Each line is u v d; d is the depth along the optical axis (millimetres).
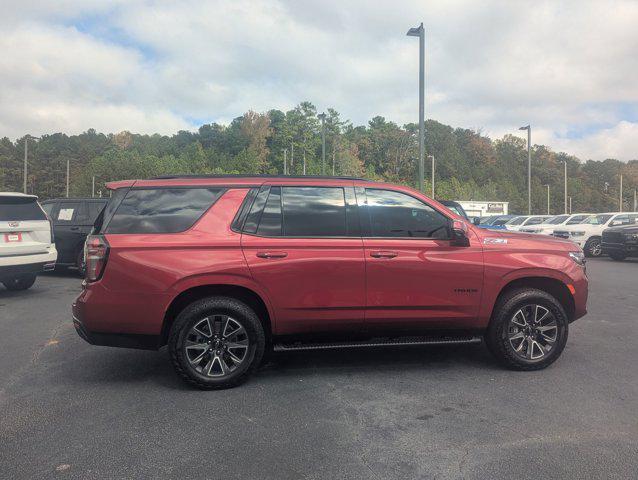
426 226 4781
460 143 138875
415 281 4621
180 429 3559
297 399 4148
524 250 4906
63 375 4812
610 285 10859
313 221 4609
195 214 4492
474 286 4734
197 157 109062
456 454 3170
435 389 4375
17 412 3885
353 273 4520
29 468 3006
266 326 4664
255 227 4508
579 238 18906
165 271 4281
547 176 131500
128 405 4031
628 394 4230
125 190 4566
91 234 4551
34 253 9016
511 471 2951
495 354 4957
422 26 18203
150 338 4344
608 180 139125
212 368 4398
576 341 6004
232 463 3064
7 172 115438
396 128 123000
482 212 50969
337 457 3139
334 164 89375
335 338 4668
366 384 4516
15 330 6617
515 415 3785
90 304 4281
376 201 4750
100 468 3004
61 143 144875
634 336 6254
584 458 3107
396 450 3229
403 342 4723
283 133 110688
